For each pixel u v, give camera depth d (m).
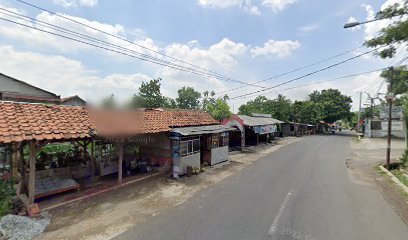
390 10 9.12
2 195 7.74
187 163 12.70
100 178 11.24
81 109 10.02
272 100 44.34
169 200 8.59
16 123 7.25
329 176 12.00
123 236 5.95
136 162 12.84
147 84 30.78
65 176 10.30
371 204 7.98
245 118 26.33
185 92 45.94
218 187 10.23
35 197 8.06
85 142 11.65
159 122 12.36
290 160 16.89
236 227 6.37
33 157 7.40
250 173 12.88
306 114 45.81
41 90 20.34
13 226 6.08
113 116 10.83
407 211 7.37
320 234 5.94
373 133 36.69
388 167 13.91
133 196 9.03
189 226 6.46
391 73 14.79
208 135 15.18
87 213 7.41
